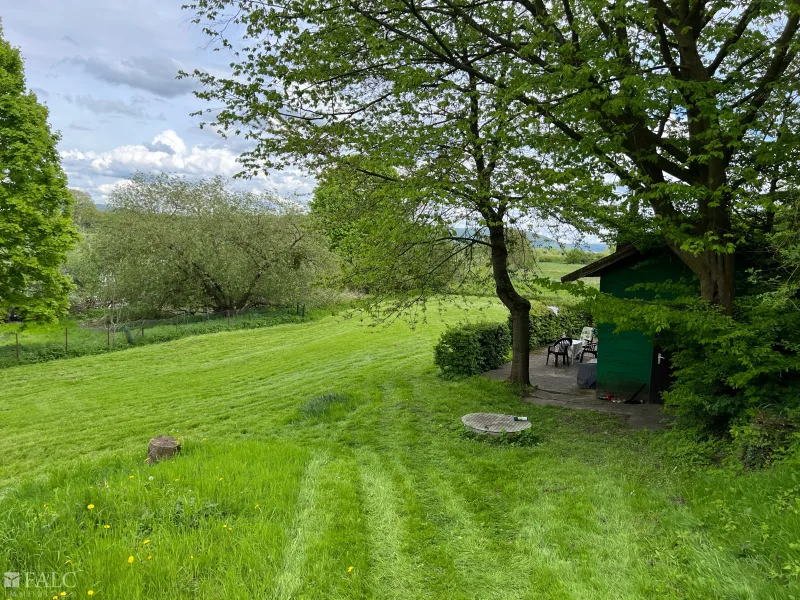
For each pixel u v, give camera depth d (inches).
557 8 275.7
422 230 367.9
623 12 215.0
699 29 251.9
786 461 171.3
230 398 453.4
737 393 222.1
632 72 225.0
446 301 458.3
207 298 1066.7
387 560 153.2
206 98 319.6
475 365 472.1
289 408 397.7
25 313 730.2
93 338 789.2
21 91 698.2
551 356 590.6
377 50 286.2
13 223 611.5
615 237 343.9
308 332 877.2
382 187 362.6
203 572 137.6
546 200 282.7
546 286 249.0
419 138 306.8
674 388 252.1
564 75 223.9
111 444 340.8
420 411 352.8
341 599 132.2
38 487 224.5
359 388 436.5
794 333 212.2
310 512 183.9
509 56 339.3
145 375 593.0
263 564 141.9
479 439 283.9
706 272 249.9
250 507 181.3
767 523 142.3
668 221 241.8
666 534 158.7
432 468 239.5
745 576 124.6
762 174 250.1
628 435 285.3
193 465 223.1
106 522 164.4
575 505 187.0
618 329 236.4
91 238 993.5
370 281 401.7
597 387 399.5
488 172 337.1
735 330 203.3
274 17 299.0
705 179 248.5
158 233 958.4
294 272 1038.4
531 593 134.3
